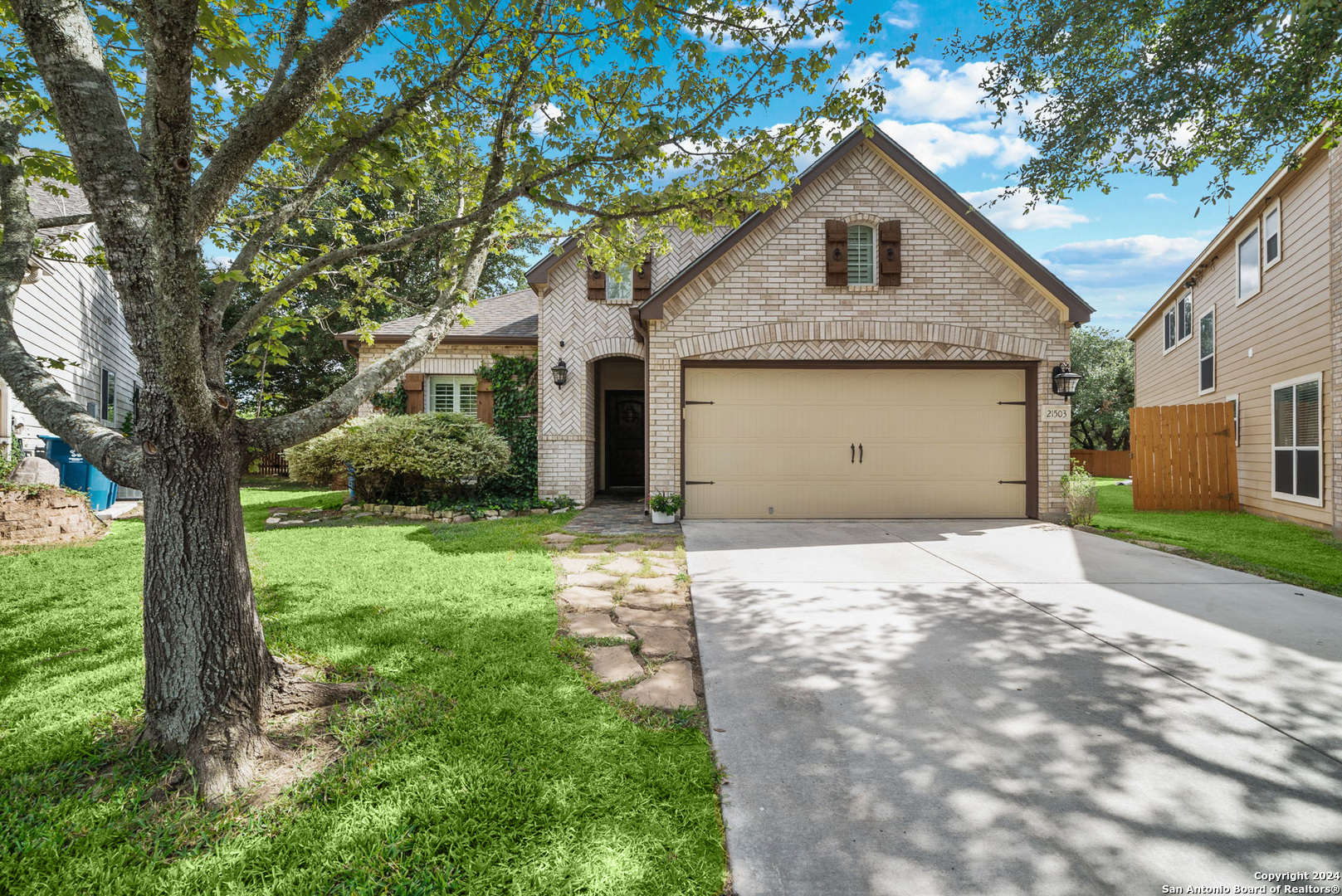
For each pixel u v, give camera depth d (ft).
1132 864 6.52
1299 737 9.04
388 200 15.35
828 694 10.59
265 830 6.98
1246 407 38.68
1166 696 10.41
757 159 13.71
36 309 32.94
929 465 31.35
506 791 7.54
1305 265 31.83
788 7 11.76
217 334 8.84
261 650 9.23
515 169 12.64
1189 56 19.07
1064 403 30.63
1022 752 8.71
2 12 10.95
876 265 31.09
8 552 21.29
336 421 9.54
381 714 9.39
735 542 24.53
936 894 6.12
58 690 10.19
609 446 53.16
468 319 12.12
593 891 6.02
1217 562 20.86
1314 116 20.16
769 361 31.04
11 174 9.86
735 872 6.42
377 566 19.40
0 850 6.52
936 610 15.30
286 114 7.69
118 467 8.47
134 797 7.43
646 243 17.10
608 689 10.73
